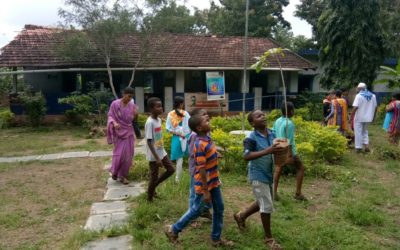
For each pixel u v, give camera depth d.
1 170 8.23
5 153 10.32
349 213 5.07
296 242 4.23
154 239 4.30
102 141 12.03
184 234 4.46
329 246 4.20
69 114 15.85
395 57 19.52
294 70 18.38
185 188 6.18
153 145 5.38
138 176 7.17
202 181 3.90
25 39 17.72
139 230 4.56
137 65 16.55
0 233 4.80
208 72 16.70
